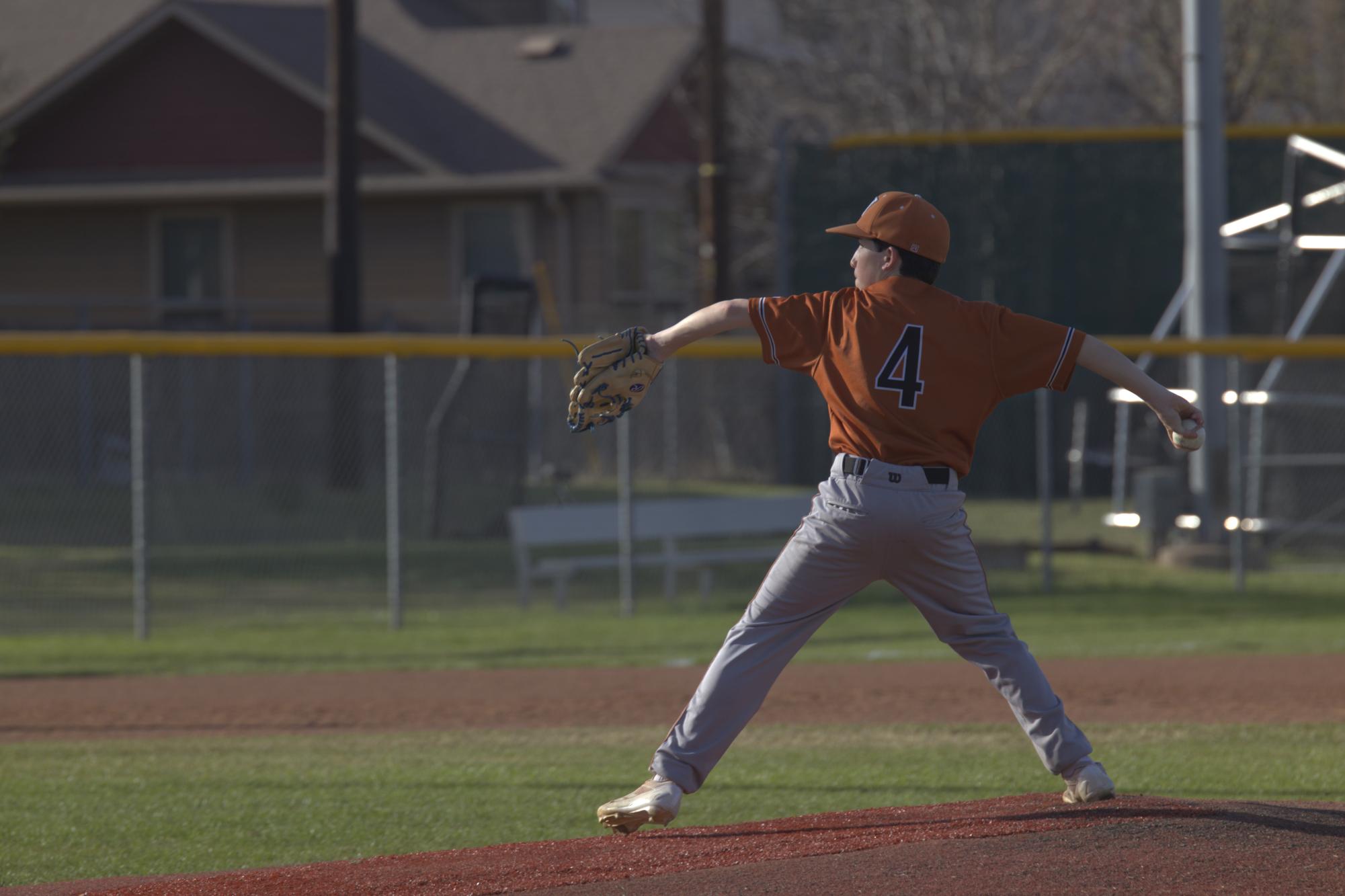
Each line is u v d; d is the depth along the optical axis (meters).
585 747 30.50
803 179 84.56
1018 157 85.69
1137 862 16.48
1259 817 18.30
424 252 100.06
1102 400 84.88
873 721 32.69
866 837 18.05
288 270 100.69
